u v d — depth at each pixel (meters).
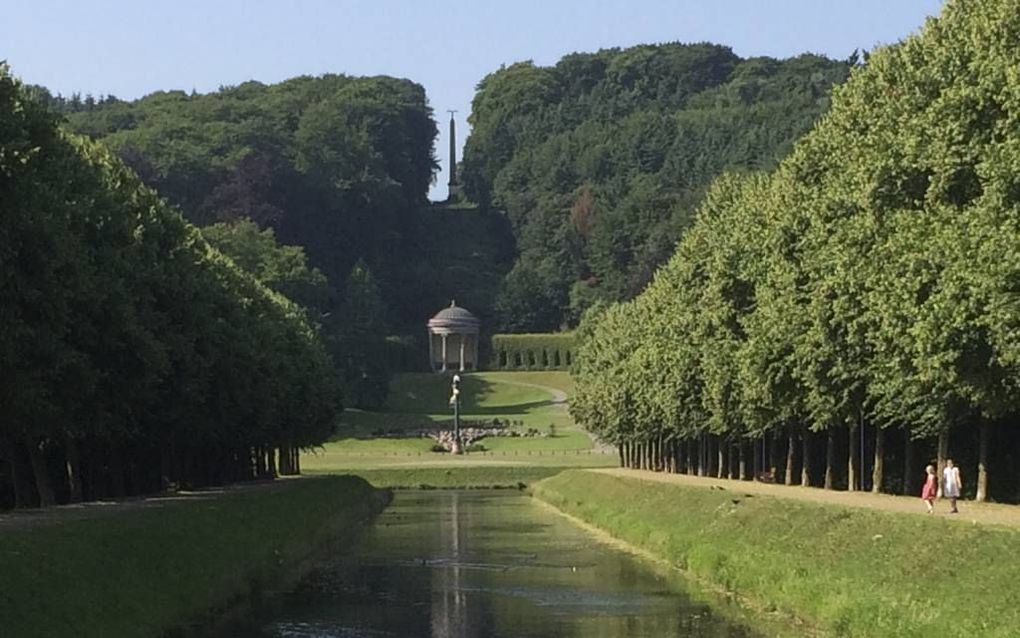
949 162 61.47
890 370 67.31
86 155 87.19
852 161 74.19
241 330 104.00
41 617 41.38
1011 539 47.53
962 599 44.91
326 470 185.38
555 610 59.09
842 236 71.38
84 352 69.88
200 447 112.81
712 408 102.50
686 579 69.44
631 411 150.50
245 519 78.81
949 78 64.88
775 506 72.31
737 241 97.06
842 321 73.19
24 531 52.28
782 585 56.97
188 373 87.06
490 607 60.38
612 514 105.19
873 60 74.94
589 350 192.75
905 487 81.75
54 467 92.00
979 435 80.44
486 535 100.44
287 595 64.94
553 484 155.00
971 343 59.16
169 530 62.00
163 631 49.09
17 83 62.22
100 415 72.75
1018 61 59.59
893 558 53.00
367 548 90.50
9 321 57.34
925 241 61.94
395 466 190.75
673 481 112.81
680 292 110.31
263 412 115.88
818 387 77.56
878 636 45.53
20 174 55.81
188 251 93.81
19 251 57.75
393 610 59.59
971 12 66.12
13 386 60.09
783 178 86.69
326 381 158.25
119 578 50.09
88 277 65.12
